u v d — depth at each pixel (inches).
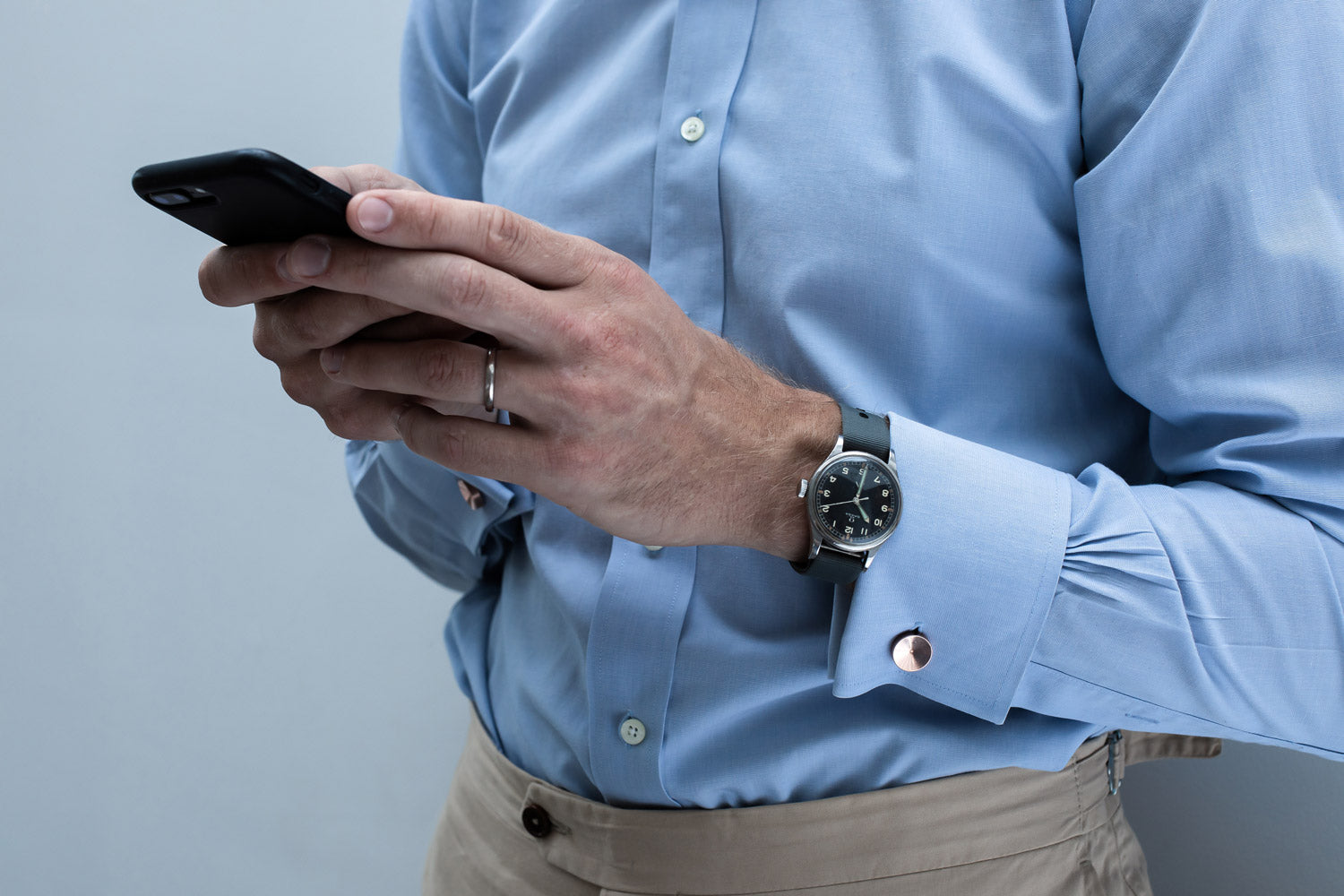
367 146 52.5
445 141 36.9
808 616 23.9
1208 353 21.1
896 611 21.1
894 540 20.7
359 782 55.1
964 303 24.0
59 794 57.8
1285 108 20.1
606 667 25.0
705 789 24.5
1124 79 22.6
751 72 25.9
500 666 31.9
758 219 24.7
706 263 25.9
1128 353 23.0
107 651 56.7
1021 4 24.4
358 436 22.0
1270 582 20.2
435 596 52.6
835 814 23.6
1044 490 21.2
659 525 20.3
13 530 56.5
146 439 55.2
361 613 54.0
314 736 55.4
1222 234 20.6
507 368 17.5
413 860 54.7
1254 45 20.4
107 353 54.8
